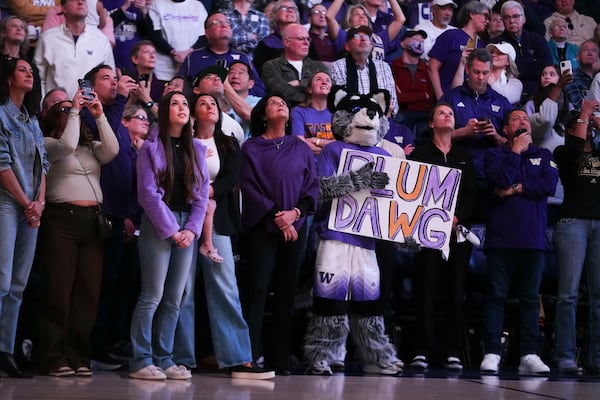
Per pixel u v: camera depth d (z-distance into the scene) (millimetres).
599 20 26781
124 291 15602
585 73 23281
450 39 21844
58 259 13273
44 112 15273
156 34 21125
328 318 14742
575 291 17047
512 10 23172
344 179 14844
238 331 13609
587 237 17094
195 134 13906
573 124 17281
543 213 16969
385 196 15250
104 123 13562
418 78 21578
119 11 21141
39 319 13352
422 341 16562
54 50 19141
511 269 16906
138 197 12945
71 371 13203
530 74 23250
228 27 19422
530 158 17078
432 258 16469
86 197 13531
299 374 14586
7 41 18531
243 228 14383
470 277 18172
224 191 13672
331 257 14812
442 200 15656
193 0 21594
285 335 14469
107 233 13609
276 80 18828
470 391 12508
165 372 13203
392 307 17719
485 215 18234
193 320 13906
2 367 12719
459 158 17016
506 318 18078
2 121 12648
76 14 19156
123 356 15352
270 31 21703
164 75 21203
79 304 13539
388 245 16328
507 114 18719
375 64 19766
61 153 13242
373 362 15117
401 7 25000
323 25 21234
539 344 18188
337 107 15469
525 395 12203
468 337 17516
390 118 19531
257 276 14266
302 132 17141
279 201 14305
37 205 12805
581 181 17078
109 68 14836
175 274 13203
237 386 12367
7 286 12617
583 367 18312
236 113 17328
